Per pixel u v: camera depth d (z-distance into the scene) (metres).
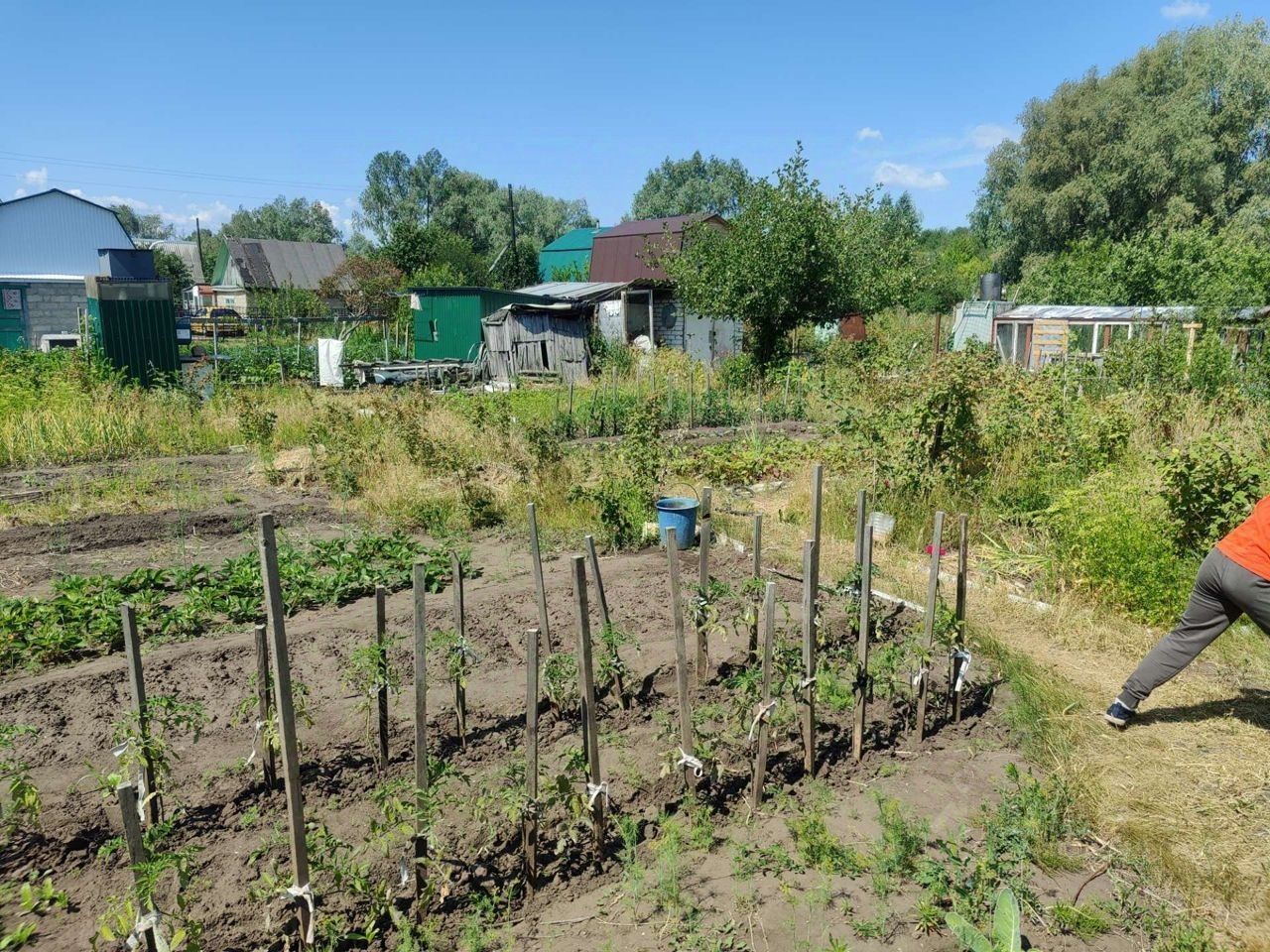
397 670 5.61
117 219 33.28
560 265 47.41
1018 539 8.67
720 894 3.65
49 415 13.97
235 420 15.59
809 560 4.38
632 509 9.13
